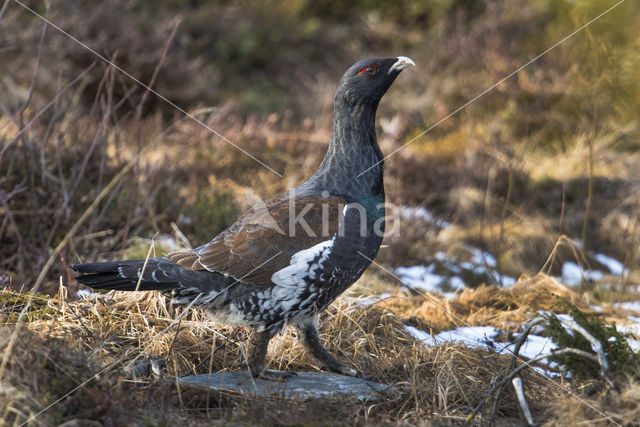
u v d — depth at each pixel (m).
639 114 17.36
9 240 9.73
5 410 4.55
